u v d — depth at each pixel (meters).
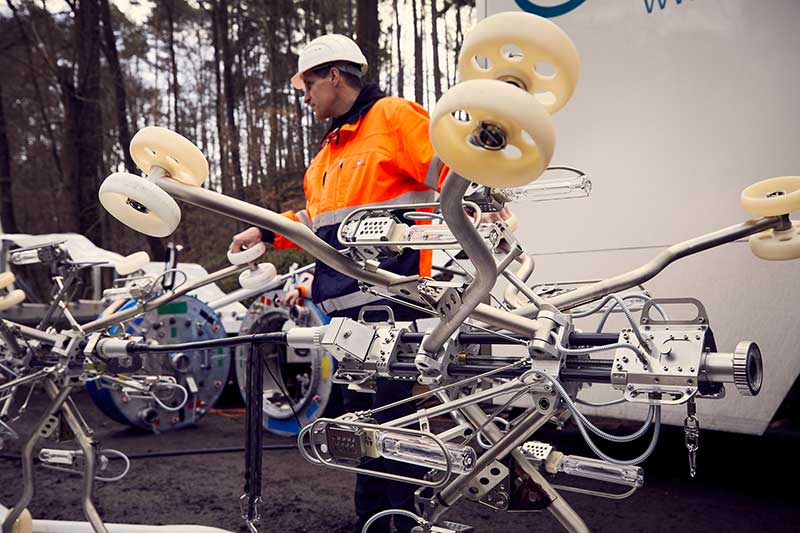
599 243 3.59
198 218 15.33
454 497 1.73
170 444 4.98
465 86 1.10
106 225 16.06
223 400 6.86
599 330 1.71
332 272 2.66
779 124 3.16
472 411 1.81
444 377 1.75
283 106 15.66
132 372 2.43
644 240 3.48
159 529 2.49
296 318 4.68
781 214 1.86
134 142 1.68
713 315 3.29
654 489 3.55
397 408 2.51
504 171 1.18
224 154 16.22
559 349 1.58
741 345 1.48
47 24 17.22
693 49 3.38
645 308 1.60
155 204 1.60
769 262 3.17
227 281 10.80
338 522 3.20
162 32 18.28
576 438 4.53
